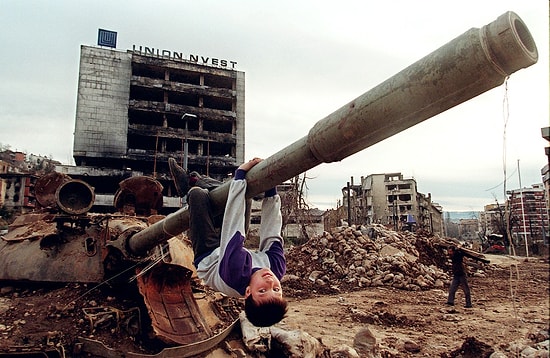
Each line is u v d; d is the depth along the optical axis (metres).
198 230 2.77
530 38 1.67
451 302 11.96
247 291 2.45
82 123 41.56
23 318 5.15
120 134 42.31
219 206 2.87
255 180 2.63
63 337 4.90
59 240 6.07
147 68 45.62
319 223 45.12
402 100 1.88
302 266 18.00
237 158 46.09
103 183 42.84
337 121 2.15
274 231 2.91
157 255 5.46
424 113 1.90
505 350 7.06
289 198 28.81
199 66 46.53
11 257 6.12
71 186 5.53
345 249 18.11
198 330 5.51
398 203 75.62
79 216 5.55
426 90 1.81
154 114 45.28
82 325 5.20
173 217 3.71
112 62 43.34
